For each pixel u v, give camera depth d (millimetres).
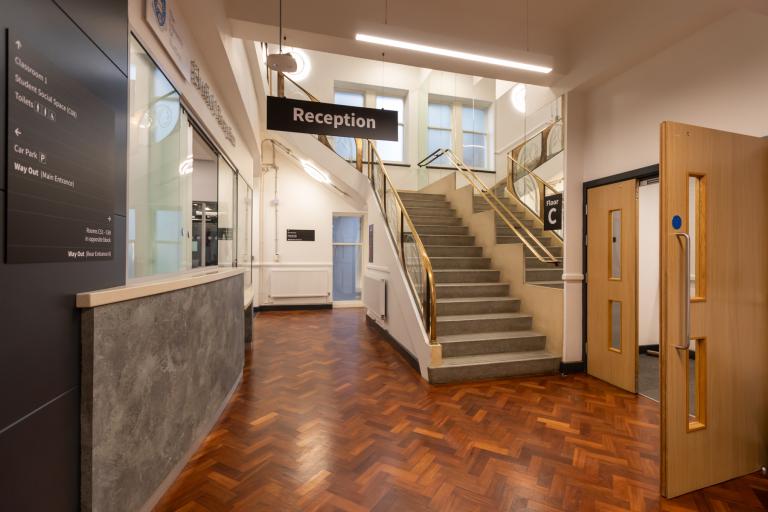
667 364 2139
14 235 1144
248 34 3426
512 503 2039
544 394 3627
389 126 3699
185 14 2643
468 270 5250
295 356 4852
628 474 2322
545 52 4043
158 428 1985
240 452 2520
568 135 4219
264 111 6742
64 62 1377
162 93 2379
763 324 2475
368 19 3512
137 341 1777
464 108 9516
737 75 2791
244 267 5773
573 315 4262
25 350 1188
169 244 2613
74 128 1433
